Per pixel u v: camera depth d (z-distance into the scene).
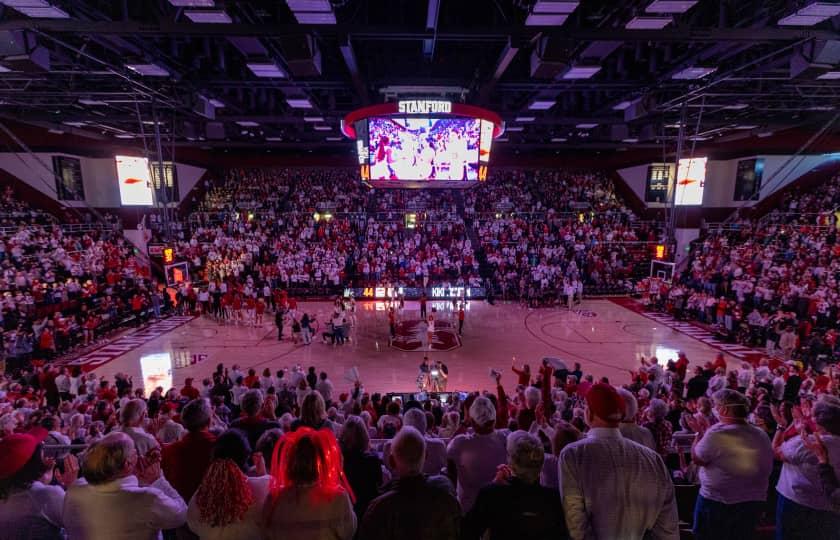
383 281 28.45
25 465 2.86
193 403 4.00
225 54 16.53
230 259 29.20
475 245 33.41
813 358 16.30
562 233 32.78
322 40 14.39
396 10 13.40
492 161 40.59
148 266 28.69
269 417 6.35
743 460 3.31
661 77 16.42
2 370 16.12
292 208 37.06
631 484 2.47
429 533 2.41
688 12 12.52
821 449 3.20
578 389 10.26
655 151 34.81
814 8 9.42
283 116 22.94
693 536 3.96
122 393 11.96
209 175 38.94
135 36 12.99
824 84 17.06
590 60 13.82
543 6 9.84
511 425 6.90
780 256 25.80
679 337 20.78
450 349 19.03
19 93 18.17
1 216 25.09
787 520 3.41
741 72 16.05
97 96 19.48
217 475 2.59
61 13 10.12
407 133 17.69
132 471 2.90
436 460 4.52
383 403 10.44
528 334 21.17
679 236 33.41
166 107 21.83
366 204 37.59
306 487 2.53
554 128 28.36
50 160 27.64
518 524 2.53
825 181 31.17
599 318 24.12
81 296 22.11
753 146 30.81
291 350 19.00
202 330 22.06
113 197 30.16
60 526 3.01
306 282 29.12
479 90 18.33
